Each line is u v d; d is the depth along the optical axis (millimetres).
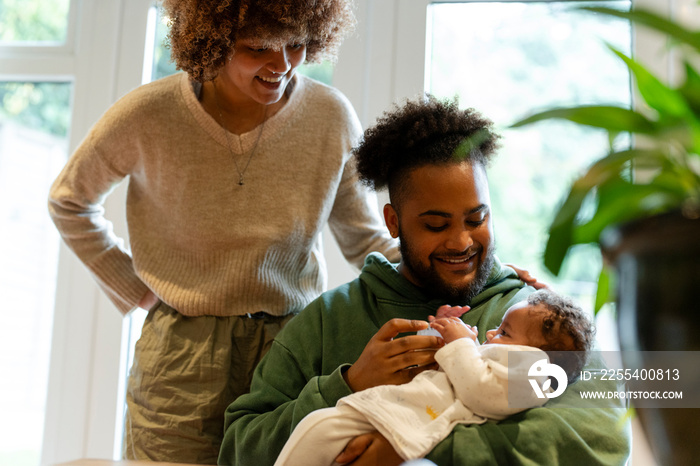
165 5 1379
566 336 1050
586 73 1746
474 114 1204
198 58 1304
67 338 1835
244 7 1233
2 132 1977
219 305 1348
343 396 1026
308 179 1422
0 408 1892
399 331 1036
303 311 1246
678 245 473
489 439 932
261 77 1299
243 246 1360
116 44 1901
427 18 1790
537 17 1774
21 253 1940
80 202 1457
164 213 1405
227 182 1382
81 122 1899
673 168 492
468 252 1115
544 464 915
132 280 1513
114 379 1805
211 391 1324
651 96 517
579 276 1641
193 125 1389
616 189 490
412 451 928
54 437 1812
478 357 1019
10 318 1919
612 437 969
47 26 1977
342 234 1554
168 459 1312
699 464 491
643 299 490
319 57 1452
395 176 1175
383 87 1783
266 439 1049
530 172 1739
